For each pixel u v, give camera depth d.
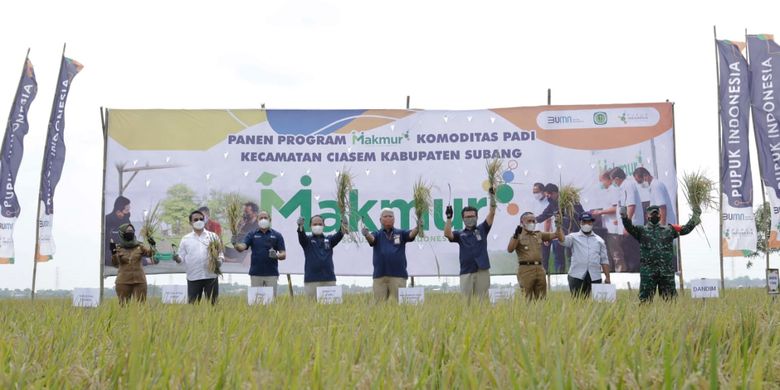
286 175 19.81
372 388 3.41
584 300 9.70
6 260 17.94
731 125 18.03
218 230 19.62
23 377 4.00
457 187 19.64
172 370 3.97
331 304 10.33
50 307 10.08
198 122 19.84
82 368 4.11
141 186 19.59
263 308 9.46
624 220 12.56
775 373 3.97
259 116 19.88
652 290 12.41
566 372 3.68
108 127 19.64
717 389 3.23
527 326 5.29
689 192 12.61
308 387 3.54
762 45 18.22
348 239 19.58
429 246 19.56
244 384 3.48
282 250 15.11
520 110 19.62
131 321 5.59
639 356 4.05
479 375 3.81
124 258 13.20
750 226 17.84
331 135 19.86
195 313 8.38
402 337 5.35
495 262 19.44
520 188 19.47
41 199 18.27
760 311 7.79
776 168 18.14
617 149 19.38
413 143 19.78
